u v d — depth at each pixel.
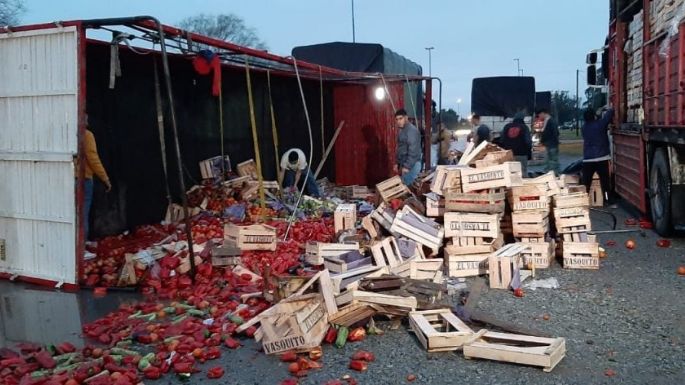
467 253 7.60
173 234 9.49
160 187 11.12
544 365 4.74
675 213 9.32
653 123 9.75
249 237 8.34
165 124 11.23
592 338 5.45
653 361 4.92
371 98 16.27
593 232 10.36
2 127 8.03
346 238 8.32
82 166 7.47
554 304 6.43
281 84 14.59
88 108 9.68
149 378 4.81
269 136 14.26
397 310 5.70
